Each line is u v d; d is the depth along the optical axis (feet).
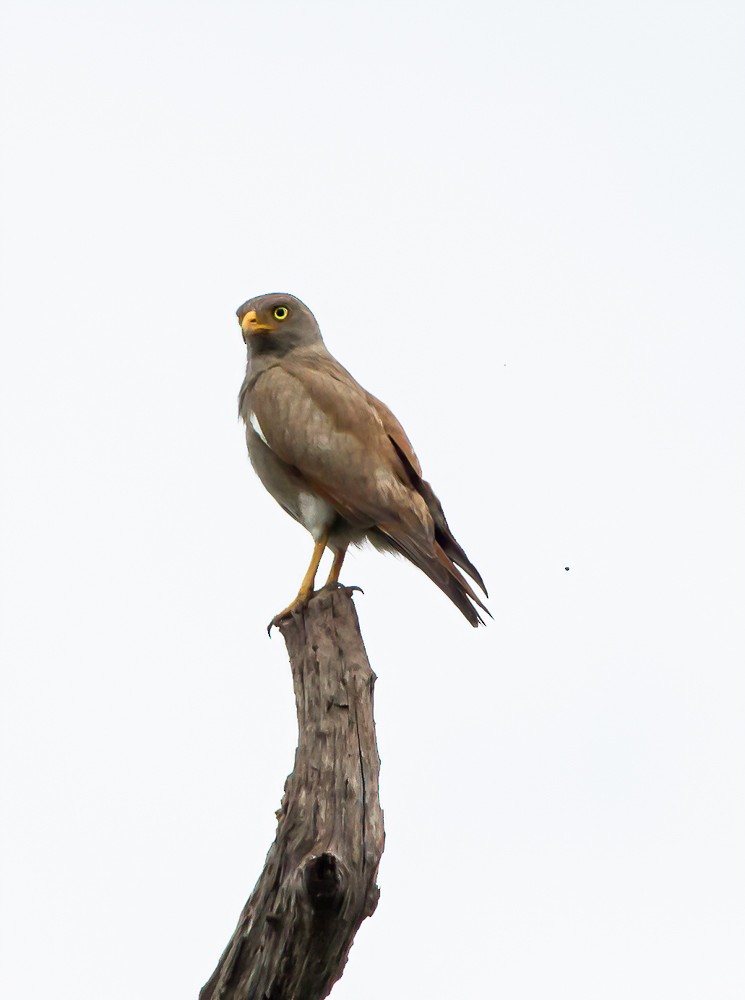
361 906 32.60
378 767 34.81
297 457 46.39
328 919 31.65
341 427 46.24
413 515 45.78
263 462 47.91
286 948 32.09
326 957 32.30
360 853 33.17
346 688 35.63
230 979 32.83
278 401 46.96
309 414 46.42
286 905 32.01
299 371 47.73
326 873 31.42
